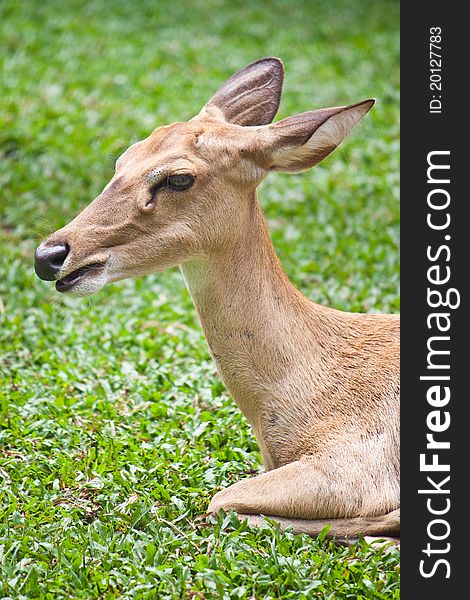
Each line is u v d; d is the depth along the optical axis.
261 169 9.66
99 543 9.36
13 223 17.59
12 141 19.81
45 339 14.41
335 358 10.03
